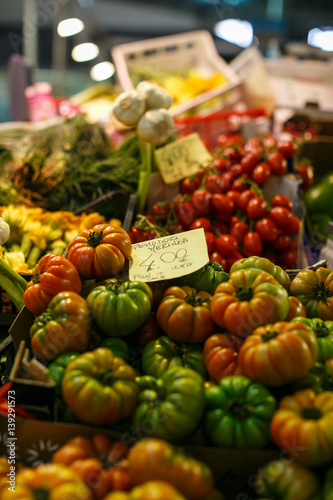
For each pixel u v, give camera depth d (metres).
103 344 1.50
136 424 1.20
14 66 5.38
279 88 5.43
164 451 1.00
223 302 1.41
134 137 3.46
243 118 4.51
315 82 5.93
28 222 2.49
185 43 5.40
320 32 7.71
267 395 1.23
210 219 2.56
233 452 1.14
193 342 1.51
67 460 1.08
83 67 11.07
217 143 3.81
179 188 2.76
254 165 2.65
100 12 10.49
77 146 3.40
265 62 6.11
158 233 2.13
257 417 1.20
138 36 10.83
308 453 1.07
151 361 1.47
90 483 1.03
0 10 9.54
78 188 2.99
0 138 4.08
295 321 1.45
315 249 2.61
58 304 1.41
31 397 1.24
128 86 4.48
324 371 1.33
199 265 1.63
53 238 2.48
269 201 2.65
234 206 2.54
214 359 1.38
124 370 1.25
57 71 7.08
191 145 2.75
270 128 4.97
